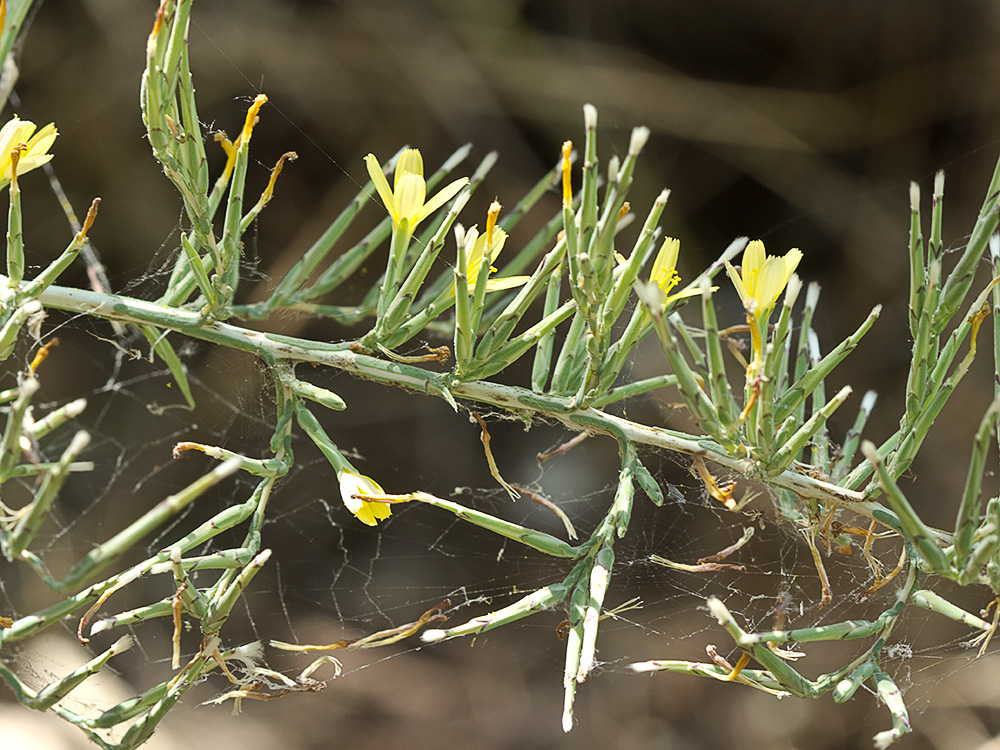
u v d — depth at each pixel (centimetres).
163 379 74
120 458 73
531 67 83
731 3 84
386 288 29
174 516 74
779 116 86
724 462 30
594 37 86
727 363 70
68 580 26
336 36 81
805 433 28
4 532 27
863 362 82
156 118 28
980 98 81
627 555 70
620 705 73
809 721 71
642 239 28
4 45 31
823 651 73
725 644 70
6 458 27
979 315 28
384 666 73
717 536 70
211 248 29
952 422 78
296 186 80
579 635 28
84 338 72
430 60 82
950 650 68
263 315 32
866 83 86
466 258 28
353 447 79
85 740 52
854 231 86
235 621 72
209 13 77
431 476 79
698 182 88
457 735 69
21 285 29
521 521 76
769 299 29
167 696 28
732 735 71
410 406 81
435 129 84
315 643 72
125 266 74
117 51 74
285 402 30
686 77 87
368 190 32
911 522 27
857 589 50
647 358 76
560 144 85
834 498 29
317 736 66
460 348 29
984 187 82
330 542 77
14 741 49
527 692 73
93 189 74
